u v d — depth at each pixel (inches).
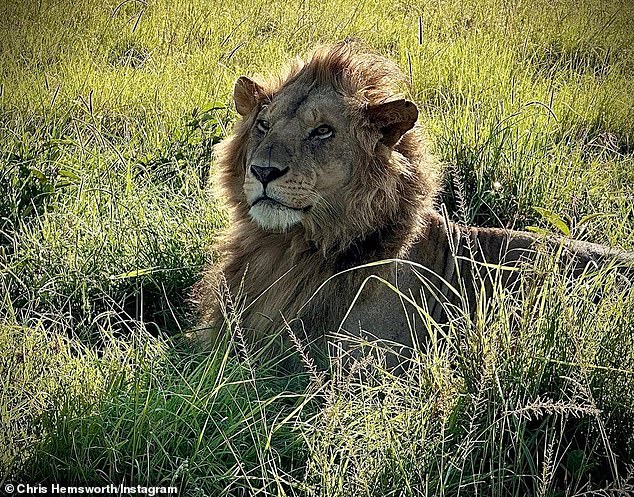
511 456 275.7
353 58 323.3
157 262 395.2
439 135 511.8
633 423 277.7
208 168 491.8
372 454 266.7
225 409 281.7
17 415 268.1
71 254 386.0
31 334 309.3
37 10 837.8
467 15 886.4
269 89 338.3
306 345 307.9
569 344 289.0
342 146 310.8
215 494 258.2
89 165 484.4
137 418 264.4
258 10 877.8
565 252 357.1
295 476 269.3
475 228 367.9
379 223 317.1
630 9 938.1
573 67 767.7
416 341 328.5
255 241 334.3
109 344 331.9
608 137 580.4
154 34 797.2
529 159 494.0
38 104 584.7
